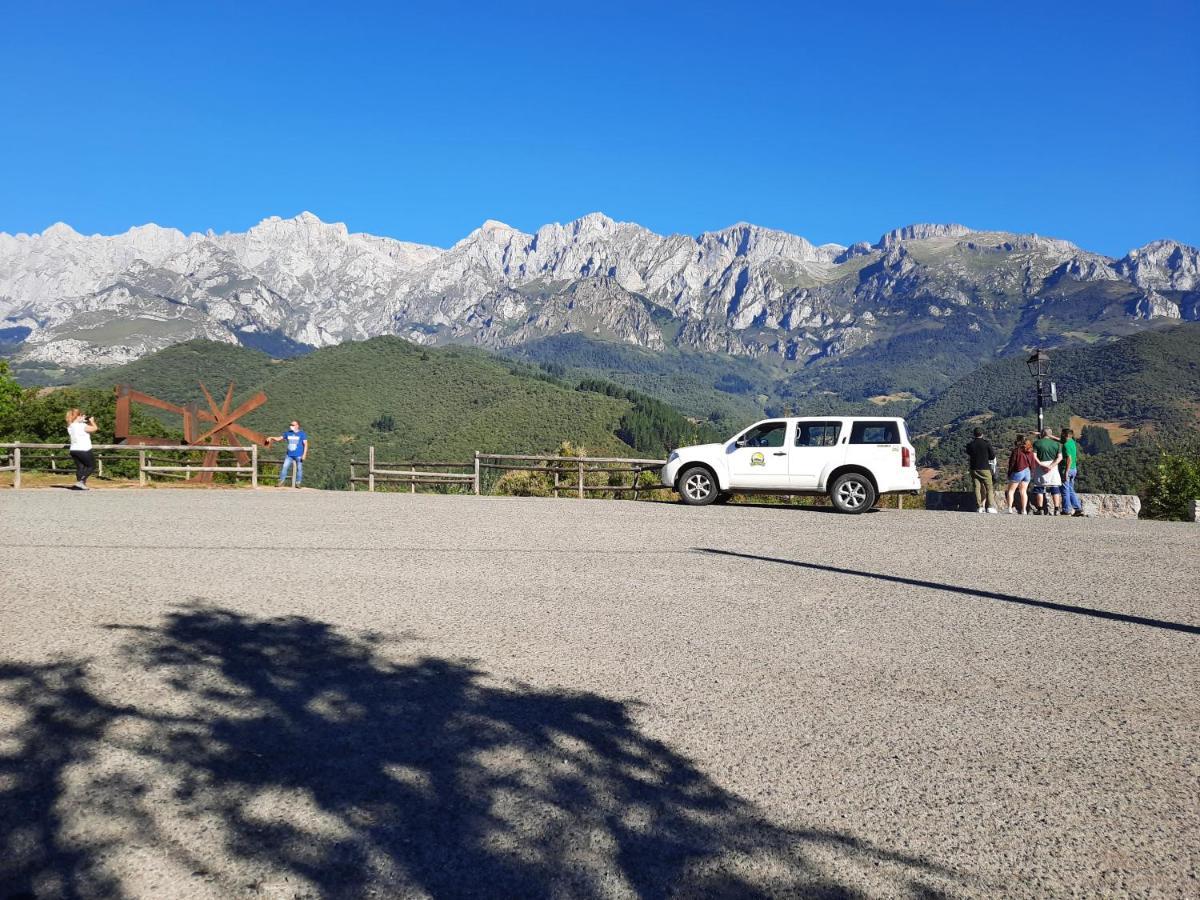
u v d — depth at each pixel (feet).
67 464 93.50
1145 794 13.24
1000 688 18.35
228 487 80.07
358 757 13.97
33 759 13.50
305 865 10.67
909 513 58.70
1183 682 19.03
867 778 13.61
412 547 36.81
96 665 18.48
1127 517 67.26
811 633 22.74
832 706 16.96
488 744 14.61
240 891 10.06
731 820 12.12
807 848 11.40
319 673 18.42
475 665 19.24
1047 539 43.57
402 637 21.54
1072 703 17.46
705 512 56.44
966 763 14.29
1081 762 14.43
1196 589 30.04
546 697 17.11
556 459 77.82
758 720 16.06
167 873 10.41
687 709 16.58
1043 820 12.31
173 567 30.63
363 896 10.03
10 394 180.14
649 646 21.13
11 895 9.82
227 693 16.97
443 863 10.80
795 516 54.65
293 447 83.71
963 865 11.05
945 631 23.26
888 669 19.56
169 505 55.21
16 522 43.50
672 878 10.58
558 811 12.25
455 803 12.42
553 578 29.94
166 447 79.77
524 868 10.73
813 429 59.47
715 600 26.71
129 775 13.03
